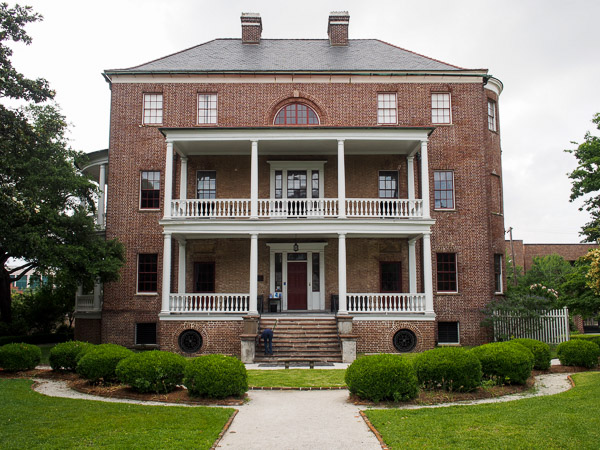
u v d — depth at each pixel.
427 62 28.64
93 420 10.29
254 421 10.70
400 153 26.97
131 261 25.91
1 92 16.78
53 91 17.47
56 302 33.59
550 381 15.32
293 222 23.30
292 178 27.30
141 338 25.59
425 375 13.38
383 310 23.12
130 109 26.89
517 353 14.39
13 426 9.86
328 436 9.55
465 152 26.73
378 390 12.31
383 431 9.59
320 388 14.52
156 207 26.33
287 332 22.36
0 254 24.00
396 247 26.58
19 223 20.92
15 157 20.11
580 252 53.34
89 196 26.89
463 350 13.81
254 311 22.64
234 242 26.64
